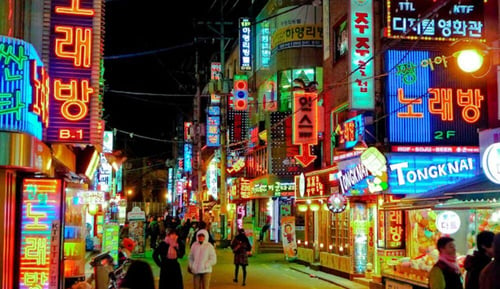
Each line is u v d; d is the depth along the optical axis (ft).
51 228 33.91
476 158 59.31
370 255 64.28
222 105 144.77
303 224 111.75
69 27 34.37
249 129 132.87
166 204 257.75
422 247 53.52
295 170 112.27
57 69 33.99
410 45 60.44
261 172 120.57
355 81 59.21
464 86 60.90
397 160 57.93
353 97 59.36
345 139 66.49
